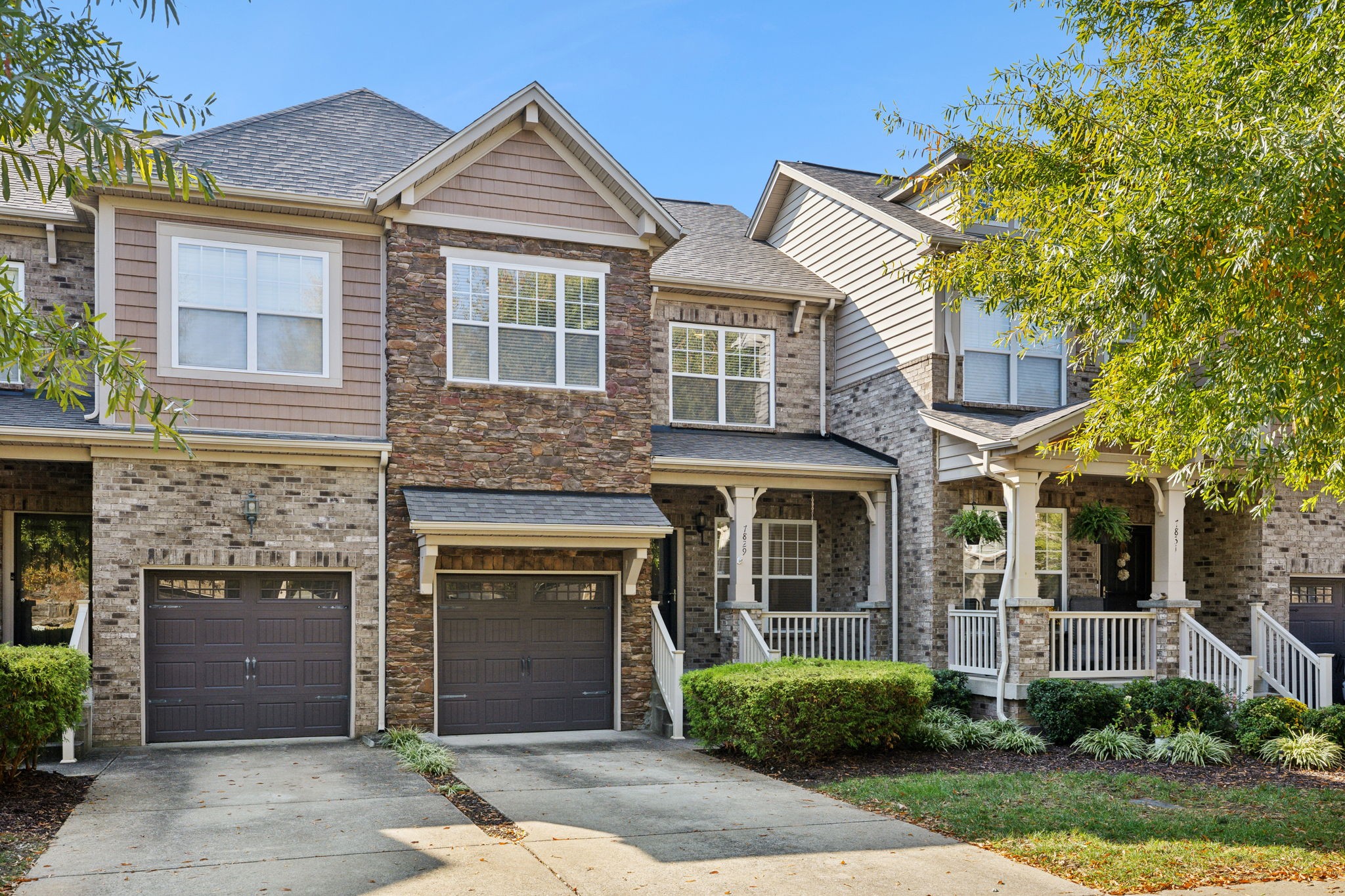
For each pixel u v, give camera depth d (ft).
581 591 49.83
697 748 44.83
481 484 46.98
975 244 39.32
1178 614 51.19
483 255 47.65
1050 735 46.16
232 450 43.70
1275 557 55.57
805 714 39.83
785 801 34.04
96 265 43.14
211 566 43.60
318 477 45.27
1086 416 36.55
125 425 42.73
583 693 49.44
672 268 59.57
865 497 56.24
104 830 28.84
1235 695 48.49
